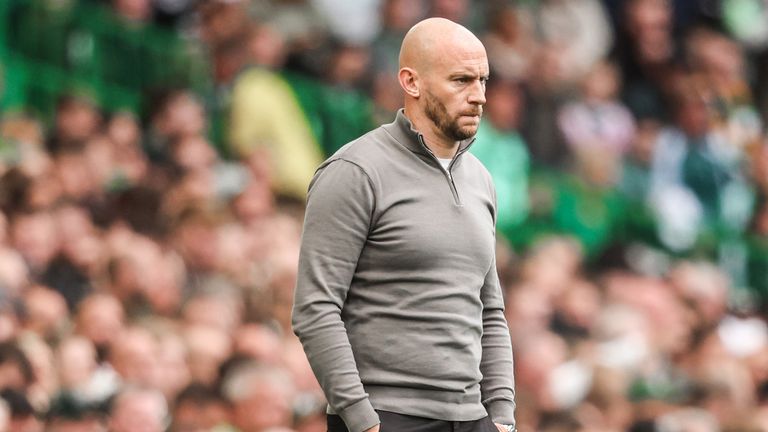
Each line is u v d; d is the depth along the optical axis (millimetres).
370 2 39750
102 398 25125
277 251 32281
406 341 13453
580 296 37125
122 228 31062
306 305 13359
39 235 27875
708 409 34844
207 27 37156
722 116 47750
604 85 45000
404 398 13398
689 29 49062
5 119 32031
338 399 13172
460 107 13656
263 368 27047
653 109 46594
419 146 13680
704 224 45438
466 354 13633
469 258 13688
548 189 41312
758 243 45719
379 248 13492
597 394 33312
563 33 44219
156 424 25094
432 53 13711
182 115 34562
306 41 38594
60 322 26609
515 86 41719
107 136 33469
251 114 35656
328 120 38000
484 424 13828
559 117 42688
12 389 23797
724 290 42750
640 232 43625
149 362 26219
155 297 28875
